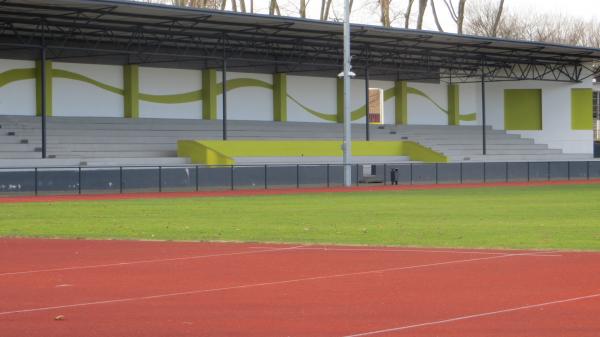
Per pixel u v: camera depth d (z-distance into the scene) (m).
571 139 82.88
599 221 29.39
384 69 75.19
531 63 79.75
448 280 16.14
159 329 11.88
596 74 84.25
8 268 18.05
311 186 56.16
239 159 61.44
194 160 59.66
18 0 48.53
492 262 18.75
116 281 16.17
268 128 69.69
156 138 62.22
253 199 42.94
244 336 11.45
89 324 12.20
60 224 28.47
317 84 75.94
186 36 61.09
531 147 81.69
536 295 14.35
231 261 19.14
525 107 83.88
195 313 12.99
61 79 61.84
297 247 21.91
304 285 15.64
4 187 45.38
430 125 81.88
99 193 48.09
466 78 84.69
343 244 22.55
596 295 14.28
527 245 22.11
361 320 12.42
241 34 62.09
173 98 67.44
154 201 41.25
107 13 52.09
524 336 11.28
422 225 27.98
